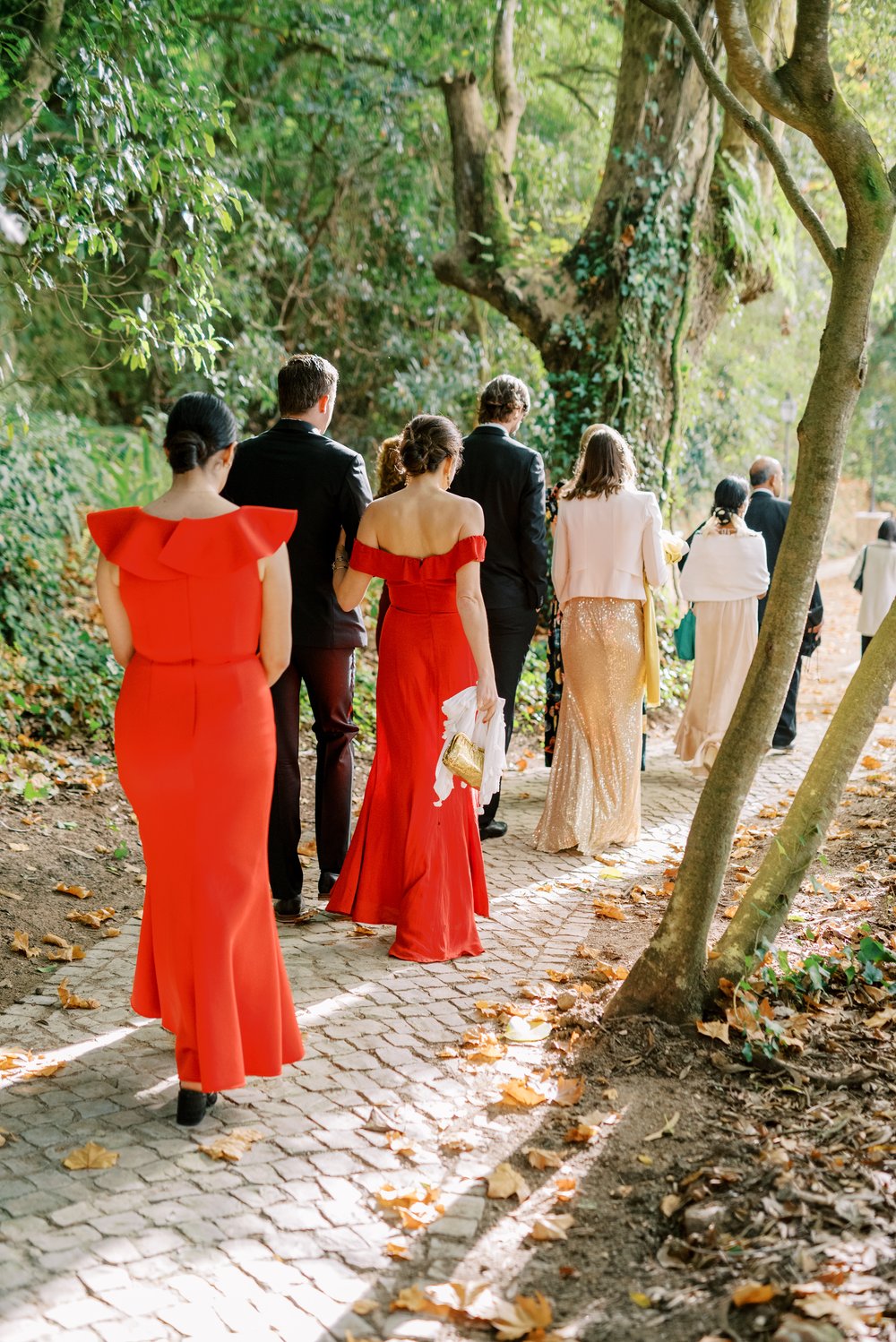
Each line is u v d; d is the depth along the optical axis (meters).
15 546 9.30
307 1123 3.31
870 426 32.31
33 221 6.79
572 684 6.14
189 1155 3.12
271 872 4.92
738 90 10.48
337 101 14.17
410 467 4.48
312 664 4.86
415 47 13.92
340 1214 2.90
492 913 5.18
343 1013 4.04
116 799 6.80
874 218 3.61
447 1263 2.72
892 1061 3.58
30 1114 3.31
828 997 4.04
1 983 4.29
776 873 4.04
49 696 8.36
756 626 7.74
